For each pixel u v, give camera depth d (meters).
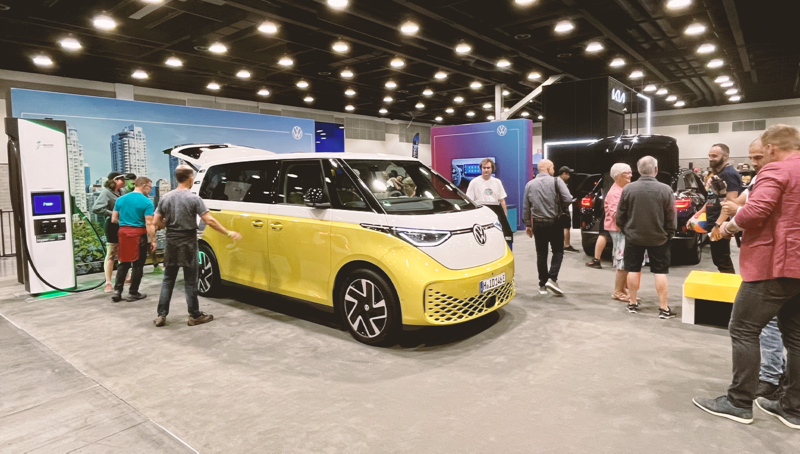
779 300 2.46
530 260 7.95
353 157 4.45
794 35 10.48
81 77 13.18
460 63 12.34
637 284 4.77
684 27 9.92
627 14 9.23
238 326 4.58
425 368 3.50
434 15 8.43
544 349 3.85
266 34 9.74
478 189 6.21
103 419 2.80
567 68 12.85
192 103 16.19
